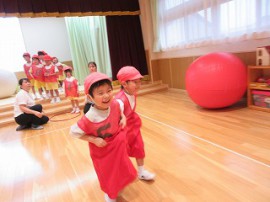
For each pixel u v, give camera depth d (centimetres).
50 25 705
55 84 471
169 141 248
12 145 301
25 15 444
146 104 433
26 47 683
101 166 138
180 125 292
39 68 475
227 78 296
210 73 303
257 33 306
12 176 215
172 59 522
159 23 513
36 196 178
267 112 295
